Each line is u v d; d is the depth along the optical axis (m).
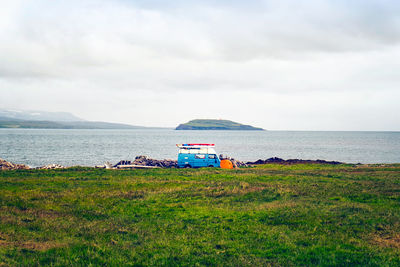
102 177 25.11
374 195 18.55
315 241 11.08
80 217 13.64
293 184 22.36
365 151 99.75
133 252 9.91
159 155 77.44
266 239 11.30
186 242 10.96
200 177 25.50
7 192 18.03
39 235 11.15
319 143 155.62
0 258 8.90
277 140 190.38
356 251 10.13
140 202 16.58
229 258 9.57
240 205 16.25
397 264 9.12
